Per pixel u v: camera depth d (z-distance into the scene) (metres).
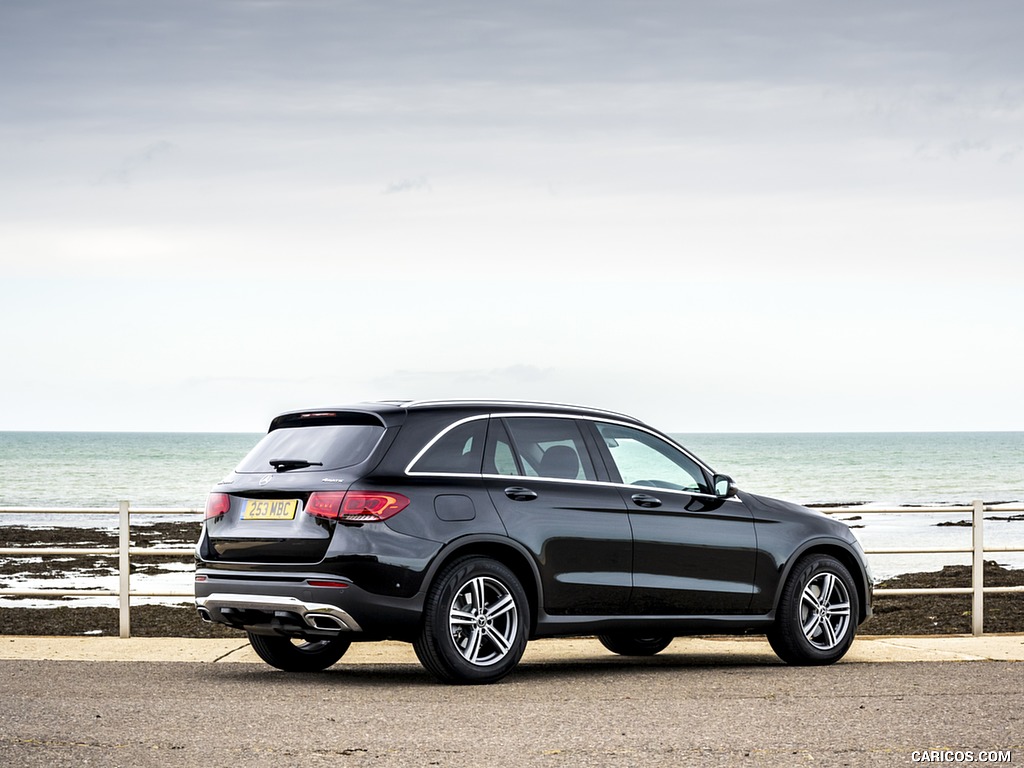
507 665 8.64
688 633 9.75
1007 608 17.64
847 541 10.45
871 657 10.59
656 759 6.02
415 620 8.34
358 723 6.91
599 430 9.55
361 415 8.76
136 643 11.30
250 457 9.12
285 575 8.38
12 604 20.53
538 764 5.89
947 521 51.66
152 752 6.09
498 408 9.12
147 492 80.50
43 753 6.04
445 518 8.48
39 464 117.81
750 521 9.95
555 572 8.90
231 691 8.23
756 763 5.94
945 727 6.88
